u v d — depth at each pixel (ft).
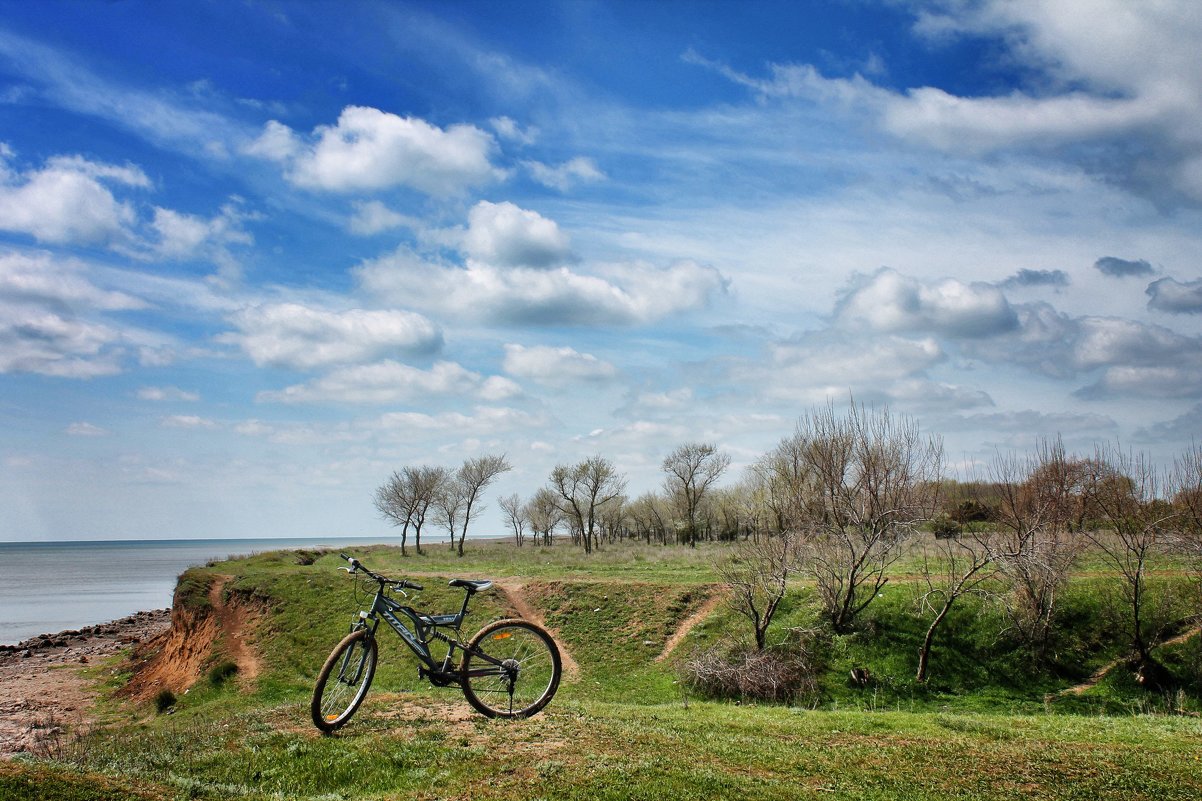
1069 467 124.67
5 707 113.29
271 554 215.72
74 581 410.93
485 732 33.42
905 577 117.19
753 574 104.99
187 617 137.49
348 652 34.32
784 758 33.06
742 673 92.94
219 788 27.45
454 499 294.46
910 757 34.22
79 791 25.66
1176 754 36.42
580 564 175.73
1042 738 40.40
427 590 131.34
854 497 113.60
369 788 28.02
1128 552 99.50
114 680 131.44
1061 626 96.94
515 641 36.58
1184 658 88.94
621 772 28.81
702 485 275.80
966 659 95.09
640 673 103.60
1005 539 103.45
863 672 93.25
